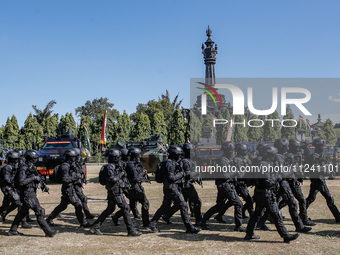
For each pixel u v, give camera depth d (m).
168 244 6.64
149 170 17.47
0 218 9.05
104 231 7.72
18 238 7.14
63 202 8.06
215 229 7.81
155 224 7.57
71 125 54.31
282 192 7.29
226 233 7.41
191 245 6.55
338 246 6.27
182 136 50.19
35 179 7.15
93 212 9.77
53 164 16.75
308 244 6.43
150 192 13.74
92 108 85.31
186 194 8.04
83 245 6.62
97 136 52.97
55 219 9.03
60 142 18.62
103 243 6.76
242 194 7.97
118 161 7.63
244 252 6.04
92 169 28.44
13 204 8.45
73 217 9.29
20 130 52.34
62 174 7.84
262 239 6.85
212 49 68.38
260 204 6.70
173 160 7.61
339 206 10.04
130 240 6.95
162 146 18.92
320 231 7.36
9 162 7.97
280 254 5.89
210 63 69.00
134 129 55.59
